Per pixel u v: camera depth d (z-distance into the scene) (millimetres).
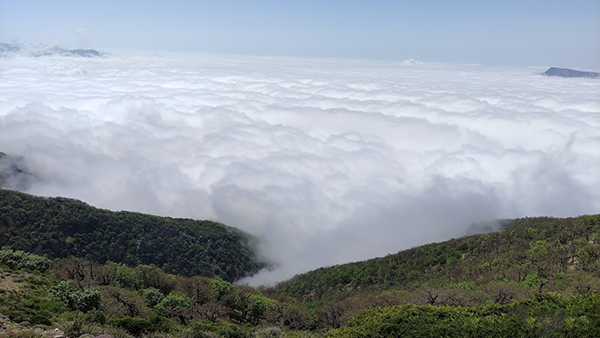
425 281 65375
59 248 87938
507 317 27422
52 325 26797
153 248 99125
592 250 52969
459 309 29734
